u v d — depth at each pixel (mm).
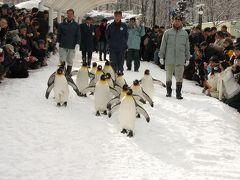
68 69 13414
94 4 27156
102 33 18281
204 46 14102
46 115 8969
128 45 15867
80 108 9773
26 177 6523
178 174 6992
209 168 7344
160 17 65500
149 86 10602
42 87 11070
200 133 8906
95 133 8359
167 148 8047
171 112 10117
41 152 7336
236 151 8180
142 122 9281
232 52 13102
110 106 9016
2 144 7434
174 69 11531
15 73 11906
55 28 20297
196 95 12117
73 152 7453
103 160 7281
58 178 6582
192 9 56406
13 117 8641
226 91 11086
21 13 15367
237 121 9898
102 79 9359
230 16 58656
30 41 13734
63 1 19062
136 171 6980
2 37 11555
